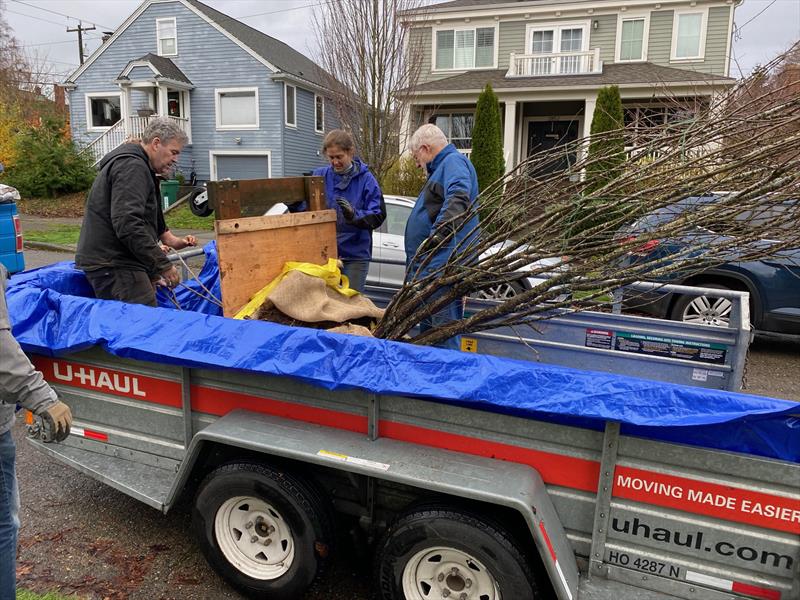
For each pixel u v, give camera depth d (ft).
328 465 6.97
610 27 61.11
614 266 7.87
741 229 7.40
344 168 14.15
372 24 40.29
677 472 6.15
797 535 5.82
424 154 11.57
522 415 6.73
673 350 10.85
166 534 9.58
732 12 56.90
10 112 70.18
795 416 5.67
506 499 6.16
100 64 73.31
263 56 67.46
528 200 8.78
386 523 7.75
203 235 48.16
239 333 7.91
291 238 11.10
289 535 7.66
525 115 62.54
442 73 66.64
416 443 7.32
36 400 5.99
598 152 8.70
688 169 7.38
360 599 8.16
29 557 8.87
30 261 34.65
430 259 10.67
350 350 7.31
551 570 6.11
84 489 10.91
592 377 6.43
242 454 8.12
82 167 64.39
